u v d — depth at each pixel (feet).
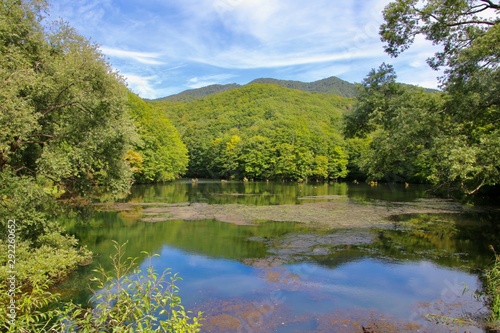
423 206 98.07
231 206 99.19
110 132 44.09
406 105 58.75
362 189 164.04
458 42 49.03
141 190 151.43
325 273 40.29
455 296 33.09
